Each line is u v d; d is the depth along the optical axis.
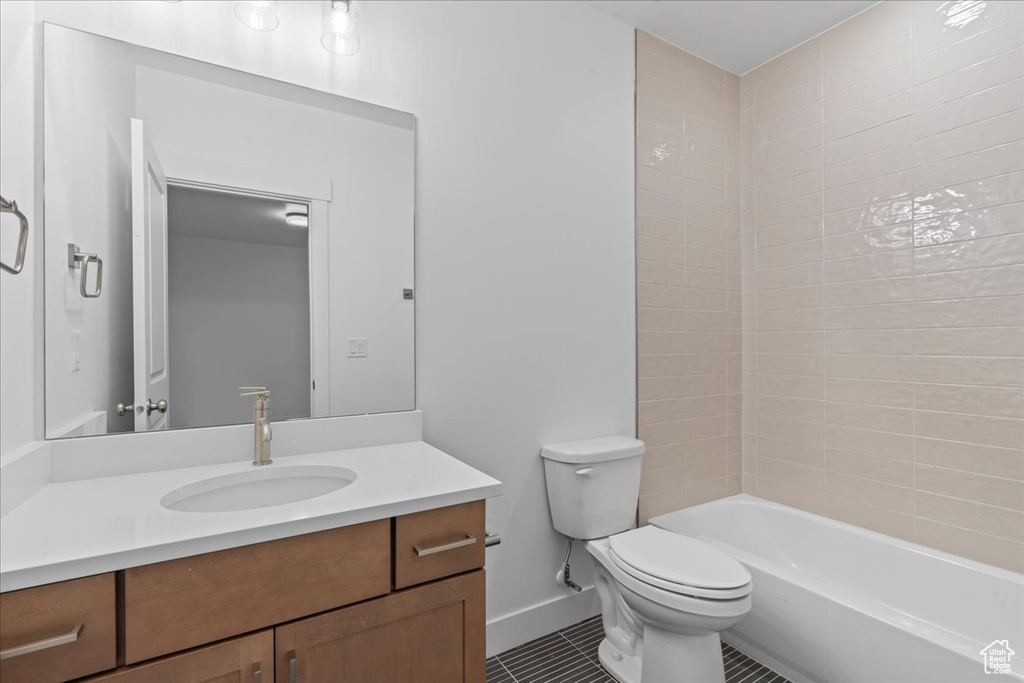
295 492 1.29
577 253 2.04
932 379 1.87
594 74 2.09
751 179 2.54
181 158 1.31
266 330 1.42
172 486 1.11
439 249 1.72
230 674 0.84
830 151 2.20
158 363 1.28
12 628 0.70
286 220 1.45
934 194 1.86
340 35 1.36
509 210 1.87
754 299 2.53
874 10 2.04
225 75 1.36
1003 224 1.69
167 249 1.29
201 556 0.83
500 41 1.85
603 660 1.75
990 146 1.72
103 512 0.93
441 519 1.08
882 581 1.89
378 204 1.59
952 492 1.81
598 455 1.84
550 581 1.97
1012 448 1.67
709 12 2.11
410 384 1.65
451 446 1.74
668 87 2.32
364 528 0.98
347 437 1.51
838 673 1.53
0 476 0.90
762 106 2.49
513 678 1.69
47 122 1.12
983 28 1.73
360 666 0.97
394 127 1.62
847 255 2.13
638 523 2.20
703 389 2.42
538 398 1.94
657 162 2.28
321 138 1.50
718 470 2.47
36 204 1.10
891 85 1.99
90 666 0.75
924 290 1.89
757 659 1.79
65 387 1.15
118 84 1.23
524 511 1.91
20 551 0.76
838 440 2.17
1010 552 1.67
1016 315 1.66
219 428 1.32
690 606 1.40
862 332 2.08
